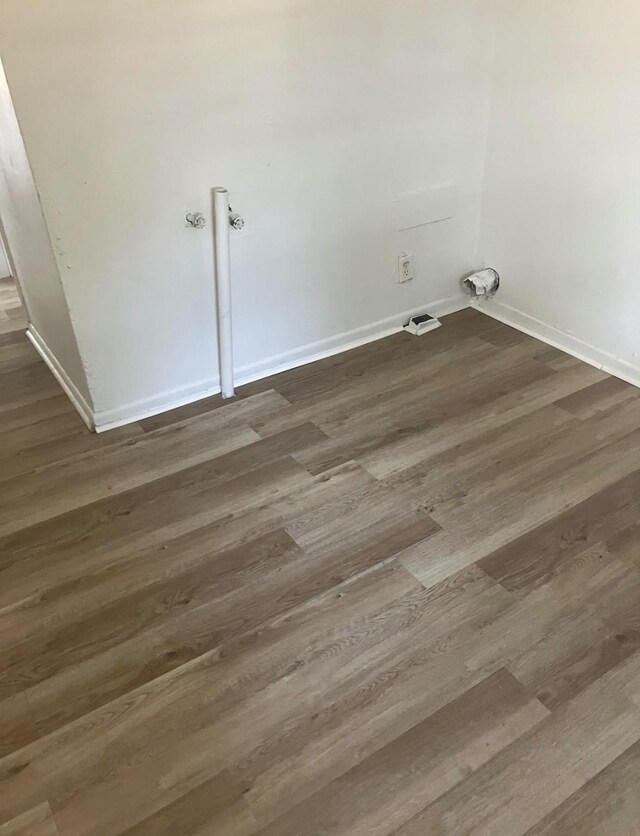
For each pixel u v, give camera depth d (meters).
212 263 2.13
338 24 1.99
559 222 2.40
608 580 1.65
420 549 1.74
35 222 1.90
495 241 2.68
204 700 1.41
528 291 2.62
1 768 1.30
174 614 1.59
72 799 1.25
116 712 1.39
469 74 2.36
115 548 1.76
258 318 2.33
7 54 1.57
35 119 1.67
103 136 1.77
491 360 2.51
